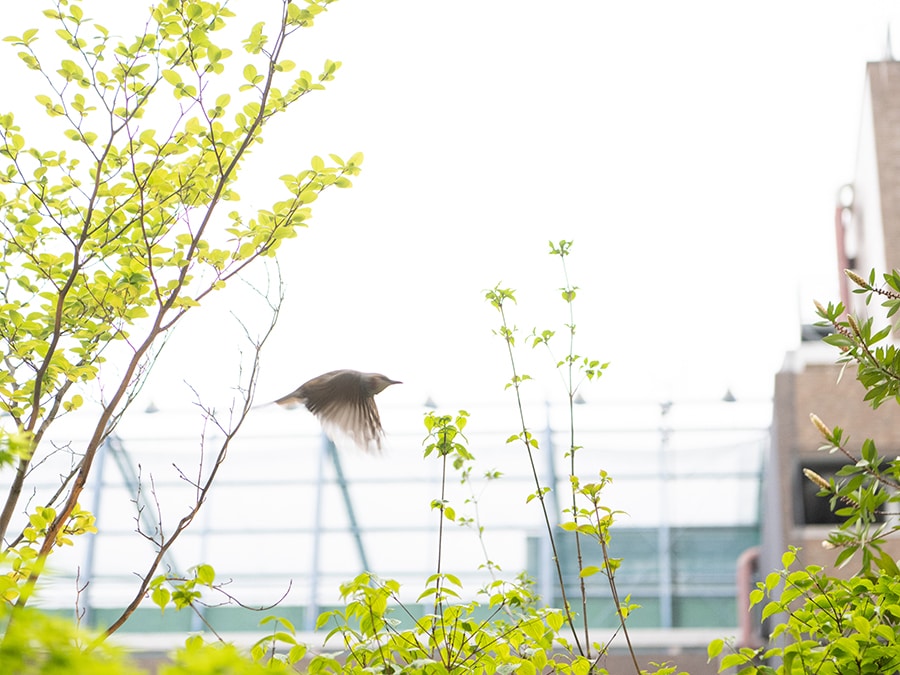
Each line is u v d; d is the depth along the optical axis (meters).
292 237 6.00
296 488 16.69
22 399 5.84
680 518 16.23
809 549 11.38
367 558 16.66
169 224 6.07
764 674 4.73
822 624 4.77
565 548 16.27
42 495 15.49
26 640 2.04
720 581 16.05
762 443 15.69
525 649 5.07
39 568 2.39
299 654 4.45
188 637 4.27
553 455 16.06
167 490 16.62
